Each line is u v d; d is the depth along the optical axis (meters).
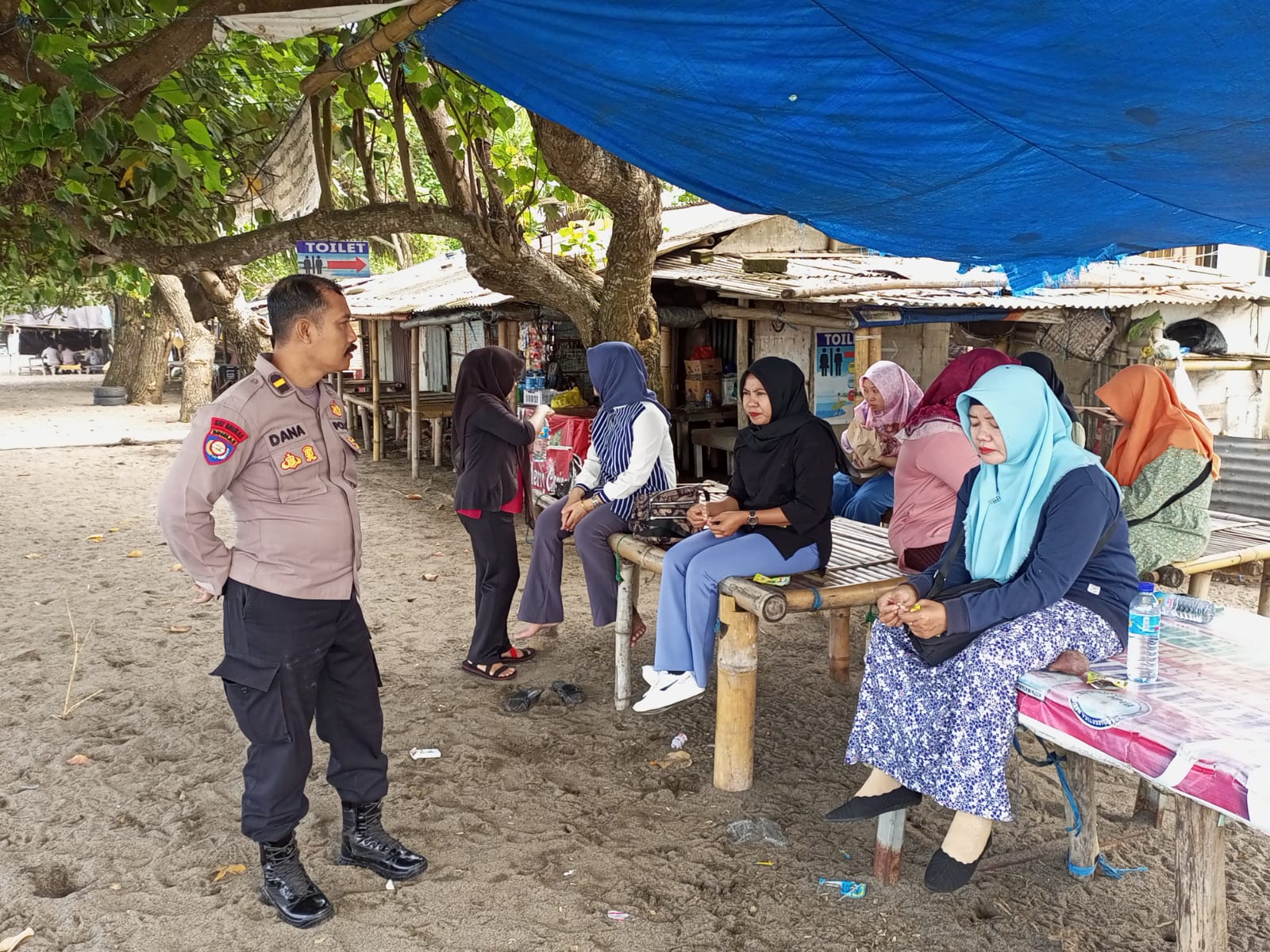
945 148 4.18
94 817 3.88
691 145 4.52
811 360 10.53
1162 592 3.63
